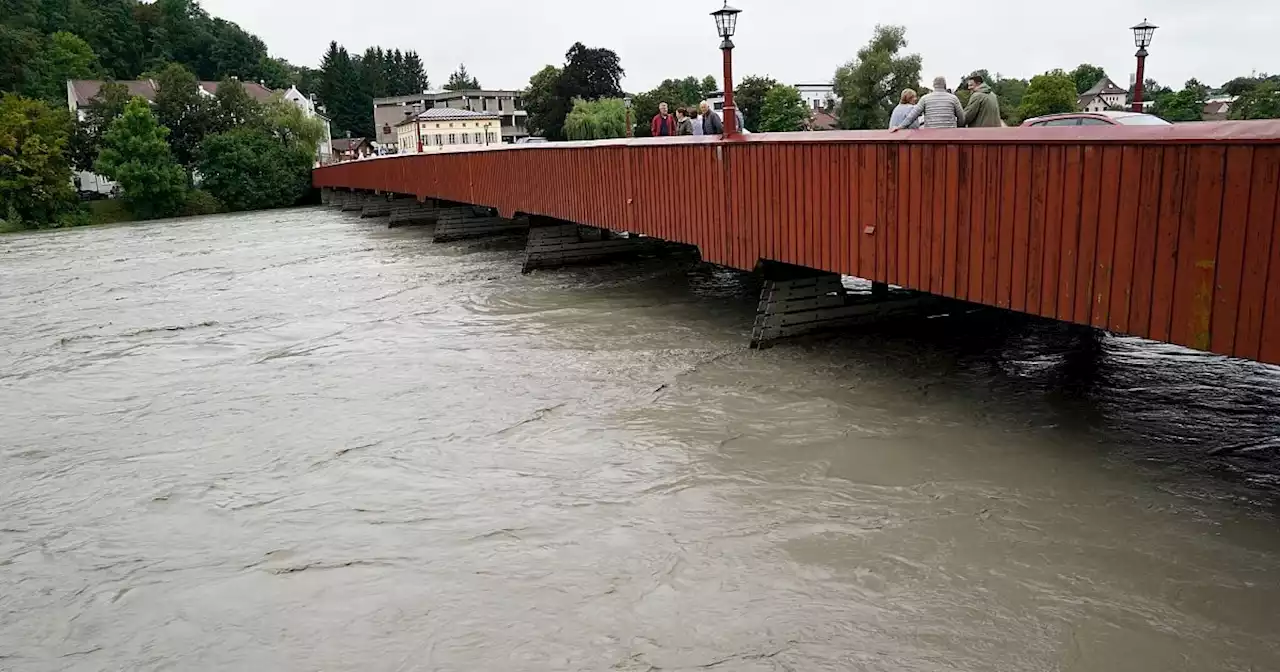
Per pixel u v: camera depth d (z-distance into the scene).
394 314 15.48
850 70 62.59
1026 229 7.15
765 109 70.88
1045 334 11.16
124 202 53.91
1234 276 5.49
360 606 5.68
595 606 5.47
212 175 56.50
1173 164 5.81
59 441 9.58
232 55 120.00
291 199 58.94
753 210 11.19
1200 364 9.65
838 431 8.12
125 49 110.94
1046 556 5.70
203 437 9.37
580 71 86.25
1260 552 5.54
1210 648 4.68
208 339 14.45
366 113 124.38
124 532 7.12
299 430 9.34
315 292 18.72
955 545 5.91
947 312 12.08
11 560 6.75
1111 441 7.51
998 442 7.63
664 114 16.48
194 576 6.29
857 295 11.78
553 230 19.14
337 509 7.22
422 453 8.35
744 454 7.73
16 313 18.44
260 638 5.42
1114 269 6.38
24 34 82.75
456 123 99.44
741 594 5.50
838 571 5.69
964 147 7.71
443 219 27.58
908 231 8.56
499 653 5.05
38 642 5.59
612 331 12.88
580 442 8.34
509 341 12.70
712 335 12.11
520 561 6.11
